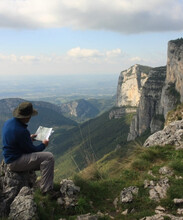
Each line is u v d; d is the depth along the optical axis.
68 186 6.66
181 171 7.98
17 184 6.18
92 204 6.52
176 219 5.23
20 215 5.11
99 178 8.27
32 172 6.89
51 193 6.41
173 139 10.85
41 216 5.38
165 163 8.90
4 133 6.11
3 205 5.70
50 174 6.29
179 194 6.41
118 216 5.94
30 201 5.37
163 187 6.88
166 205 6.07
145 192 6.82
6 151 6.07
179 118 29.09
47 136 6.66
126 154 10.53
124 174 8.32
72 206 6.13
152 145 11.20
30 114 6.12
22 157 6.12
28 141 6.13
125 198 6.52
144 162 9.04
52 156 6.31
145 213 5.77
